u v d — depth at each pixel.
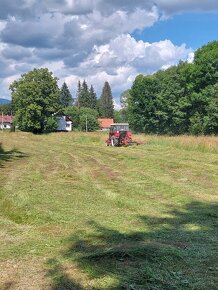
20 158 24.12
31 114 75.19
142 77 75.94
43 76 76.81
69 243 6.84
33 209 9.38
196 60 66.06
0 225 8.19
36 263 5.86
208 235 7.30
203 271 5.43
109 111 159.38
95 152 27.86
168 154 24.94
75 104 157.75
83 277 5.21
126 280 5.07
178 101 67.81
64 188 12.64
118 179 14.89
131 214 9.14
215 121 58.12
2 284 5.14
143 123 75.75
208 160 21.09
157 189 12.64
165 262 5.71
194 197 11.34
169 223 8.30
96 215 8.97
